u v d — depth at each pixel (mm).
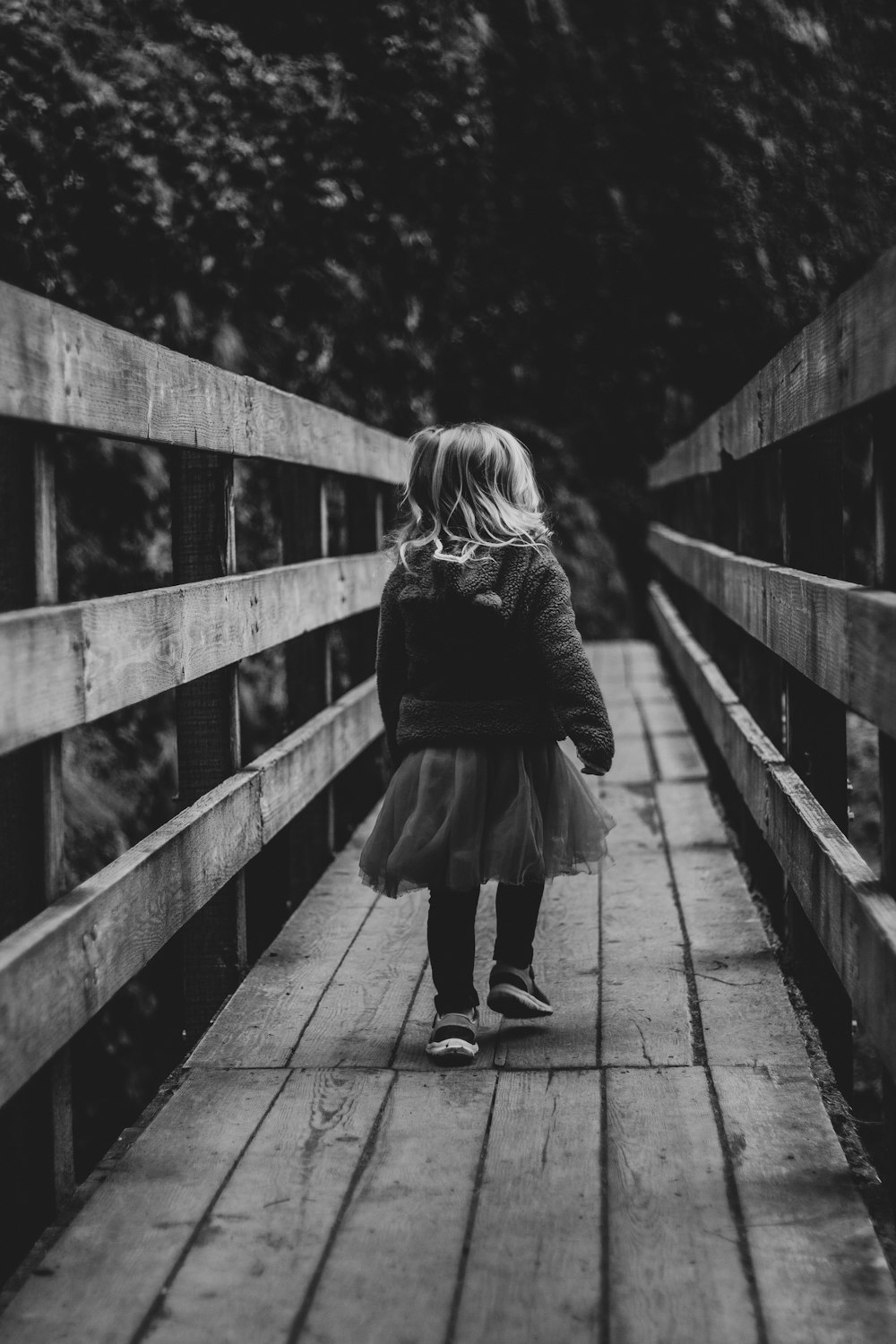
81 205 8867
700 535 6770
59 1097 2104
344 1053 2721
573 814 2693
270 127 9602
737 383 10898
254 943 3623
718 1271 1833
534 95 10531
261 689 8727
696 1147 2234
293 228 9773
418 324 10445
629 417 11234
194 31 9422
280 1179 2150
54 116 8719
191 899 2682
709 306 10750
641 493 11492
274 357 9734
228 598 3031
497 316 10812
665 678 8695
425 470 2717
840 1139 2322
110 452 8648
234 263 9438
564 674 2547
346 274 9953
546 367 11023
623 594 11523
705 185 10523
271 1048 2752
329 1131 2336
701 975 3162
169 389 2617
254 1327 1718
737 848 4438
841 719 3096
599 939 3482
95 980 2125
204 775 3209
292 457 3760
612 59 10516
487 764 2615
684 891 3934
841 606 2219
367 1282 1823
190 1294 1803
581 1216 2004
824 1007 2975
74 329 2102
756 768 3424
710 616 5660
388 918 3725
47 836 2082
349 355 10078
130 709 7949
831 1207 2018
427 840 2568
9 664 1829
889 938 1861
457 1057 2611
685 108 10492
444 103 10203
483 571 2611
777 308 10523
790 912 3236
